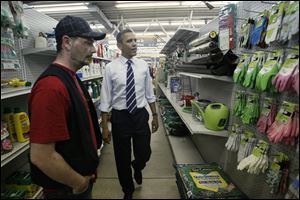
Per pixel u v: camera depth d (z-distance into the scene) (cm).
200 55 264
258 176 129
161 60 701
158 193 146
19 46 189
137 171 206
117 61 203
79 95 111
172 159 241
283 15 107
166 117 369
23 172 173
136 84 199
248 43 145
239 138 160
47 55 237
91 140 115
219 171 169
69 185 106
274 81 107
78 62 118
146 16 373
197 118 223
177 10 338
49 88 96
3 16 107
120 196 150
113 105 204
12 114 160
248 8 154
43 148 94
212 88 243
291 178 102
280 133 105
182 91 389
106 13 298
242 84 145
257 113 138
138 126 203
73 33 111
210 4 189
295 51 99
